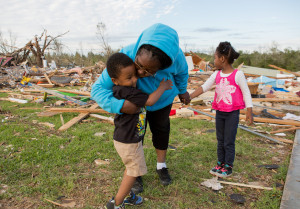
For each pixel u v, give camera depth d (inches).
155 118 120.0
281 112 303.9
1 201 110.0
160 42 81.0
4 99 385.1
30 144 177.8
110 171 140.3
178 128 228.8
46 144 178.7
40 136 198.7
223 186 126.4
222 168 137.9
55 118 262.5
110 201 96.0
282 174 136.8
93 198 113.3
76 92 419.2
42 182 125.1
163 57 81.5
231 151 132.3
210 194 118.6
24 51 1232.2
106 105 92.9
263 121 255.1
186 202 112.0
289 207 104.6
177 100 353.4
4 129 218.7
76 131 214.8
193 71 721.0
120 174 135.3
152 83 104.0
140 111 95.8
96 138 193.3
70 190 118.3
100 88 98.6
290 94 424.5
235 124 128.4
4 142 183.3
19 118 264.1
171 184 125.3
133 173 95.7
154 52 80.3
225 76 126.9
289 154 170.7
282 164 153.0
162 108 117.6
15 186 122.0
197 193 119.3
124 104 89.0
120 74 85.1
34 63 1337.4
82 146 175.3
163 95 111.6
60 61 1414.9
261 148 179.9
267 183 129.8
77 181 128.3
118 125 96.3
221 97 129.0
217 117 135.3
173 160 155.4
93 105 313.7
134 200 108.3
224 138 133.3
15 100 372.5
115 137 97.7
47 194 115.2
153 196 116.5
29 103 359.6
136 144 94.8
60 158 153.8
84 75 751.7
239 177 135.9
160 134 123.0
